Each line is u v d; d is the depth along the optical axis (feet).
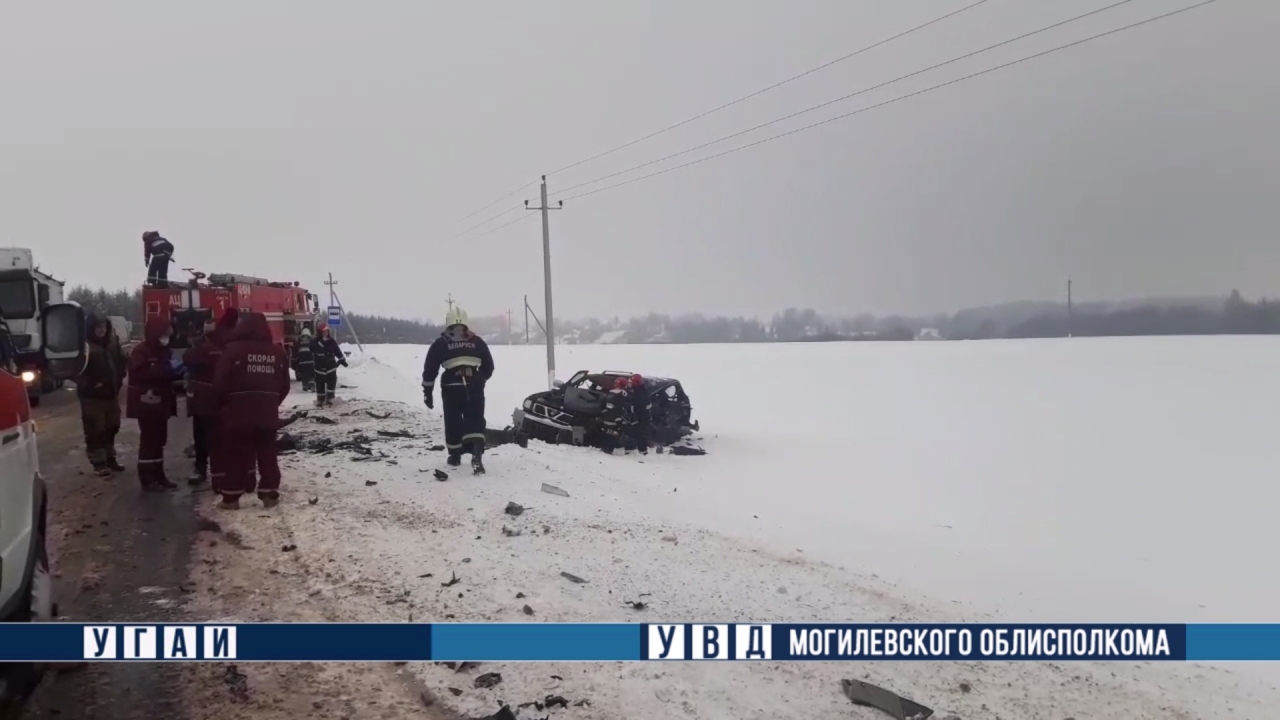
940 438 55.21
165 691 13.61
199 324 67.00
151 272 68.69
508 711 12.72
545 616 16.96
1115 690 14.57
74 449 40.22
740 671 14.69
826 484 38.78
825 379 105.91
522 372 113.60
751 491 36.35
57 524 24.40
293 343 80.18
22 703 12.53
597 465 39.04
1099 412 68.80
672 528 25.23
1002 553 26.30
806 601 18.60
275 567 20.15
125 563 20.47
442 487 29.32
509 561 20.62
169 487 29.53
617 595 18.34
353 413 53.01
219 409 25.94
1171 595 21.84
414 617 16.83
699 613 17.44
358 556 20.99
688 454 48.01
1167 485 38.65
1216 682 15.25
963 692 14.20
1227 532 29.45
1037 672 15.25
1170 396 80.28
